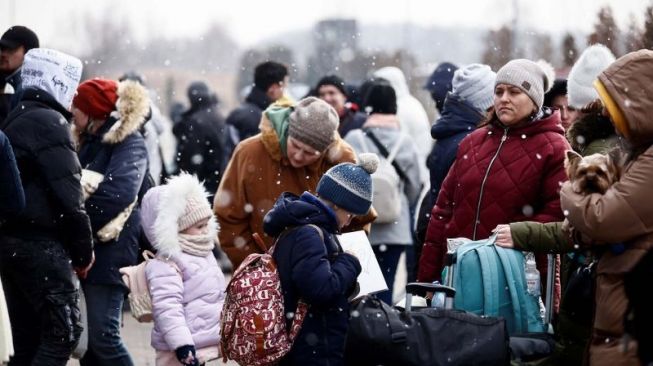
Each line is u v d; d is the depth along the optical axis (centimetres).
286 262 728
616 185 670
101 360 915
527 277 754
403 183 1156
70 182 848
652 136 673
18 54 986
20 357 884
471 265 755
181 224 812
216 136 1573
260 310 723
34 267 849
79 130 947
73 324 859
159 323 802
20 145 844
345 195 739
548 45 3550
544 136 822
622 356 670
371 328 682
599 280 686
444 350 684
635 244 671
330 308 729
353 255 736
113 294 917
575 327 715
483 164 833
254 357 726
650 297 634
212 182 1573
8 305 878
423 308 709
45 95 859
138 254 948
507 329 711
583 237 696
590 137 779
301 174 898
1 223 848
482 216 827
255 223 905
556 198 807
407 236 1137
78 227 855
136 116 934
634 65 674
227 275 1612
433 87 1180
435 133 984
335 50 3756
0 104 985
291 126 874
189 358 796
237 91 6284
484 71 973
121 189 916
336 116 884
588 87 888
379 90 1167
